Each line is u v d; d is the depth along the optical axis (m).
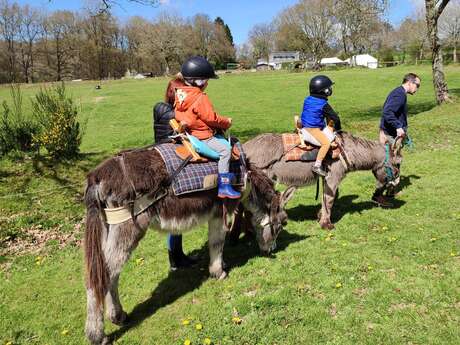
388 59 74.81
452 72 38.19
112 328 4.18
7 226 6.74
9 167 8.83
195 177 4.13
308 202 7.34
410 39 73.31
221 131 4.55
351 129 13.10
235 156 4.57
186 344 3.78
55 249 6.11
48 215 7.23
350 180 8.42
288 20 83.38
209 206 4.40
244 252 5.64
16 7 76.50
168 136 4.63
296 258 5.25
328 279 4.64
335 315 4.06
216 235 4.74
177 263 5.23
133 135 16.20
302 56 95.38
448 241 5.34
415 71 43.34
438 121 13.40
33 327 4.31
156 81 52.91
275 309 4.17
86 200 3.75
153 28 85.50
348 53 81.38
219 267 4.89
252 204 5.05
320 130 5.72
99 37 82.12
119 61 87.19
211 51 96.06
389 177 6.32
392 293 4.28
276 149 5.74
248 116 19.70
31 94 35.28
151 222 3.99
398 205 6.83
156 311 4.42
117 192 3.73
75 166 9.33
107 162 3.87
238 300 4.37
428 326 3.78
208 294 4.62
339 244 5.56
